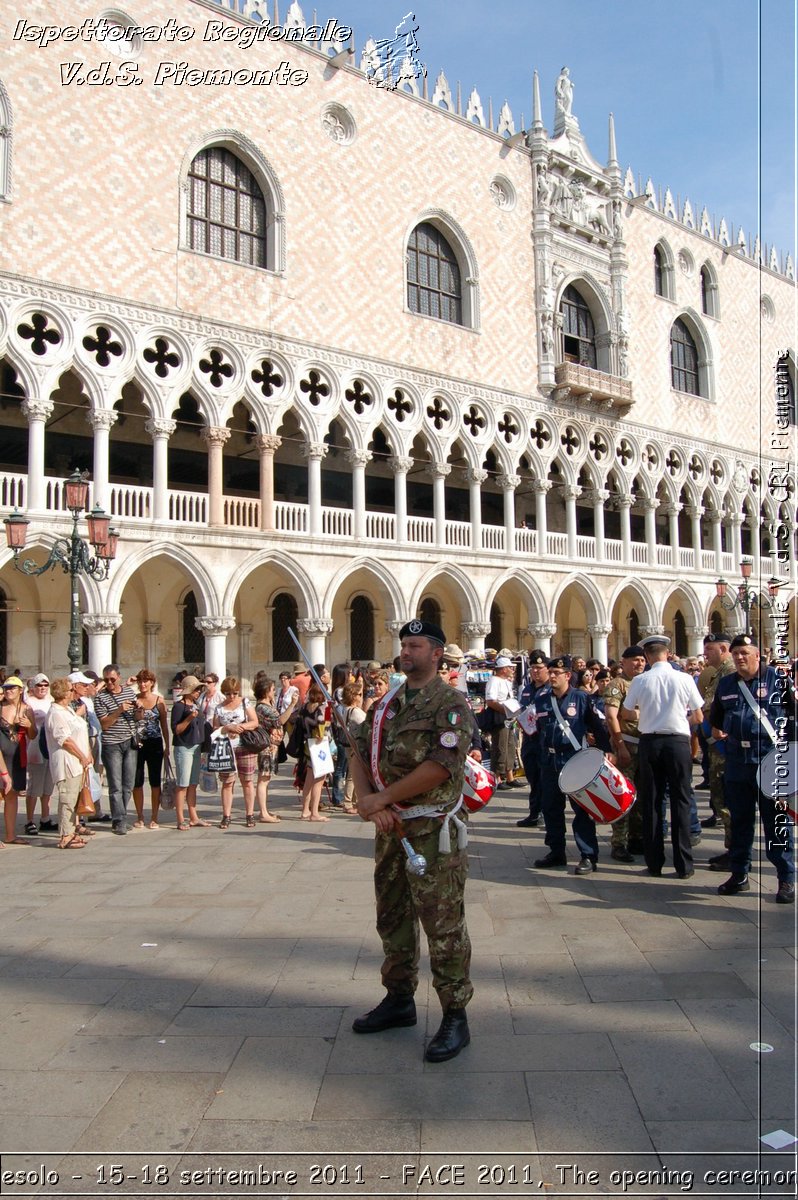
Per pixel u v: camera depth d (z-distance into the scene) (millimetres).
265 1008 6406
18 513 18406
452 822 5801
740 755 9328
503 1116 4812
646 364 42031
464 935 5750
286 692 18547
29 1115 4902
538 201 37406
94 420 24516
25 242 23250
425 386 32656
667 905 9008
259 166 28359
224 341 27141
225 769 14320
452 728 5781
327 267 29906
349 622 35156
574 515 38156
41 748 13781
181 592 31312
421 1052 5637
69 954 7672
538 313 37219
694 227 45750
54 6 24062
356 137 31031
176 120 26422
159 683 30594
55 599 28578
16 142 23219
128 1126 4770
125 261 25125
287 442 34938
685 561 43969
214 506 26734
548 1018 6141
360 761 6250
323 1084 5219
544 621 36281
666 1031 5863
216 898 9547
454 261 34844
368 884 10133
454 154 34438
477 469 34375
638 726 10773
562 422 37688
